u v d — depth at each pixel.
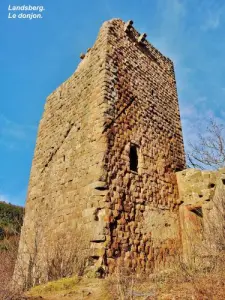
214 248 6.03
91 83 9.66
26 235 10.11
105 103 8.65
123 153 8.50
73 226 7.79
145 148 9.48
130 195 8.12
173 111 11.81
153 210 8.68
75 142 9.36
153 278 5.62
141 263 7.48
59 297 4.83
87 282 5.75
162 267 7.17
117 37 10.38
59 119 11.16
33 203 10.58
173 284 4.77
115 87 9.28
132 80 10.17
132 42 11.07
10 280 6.50
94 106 8.95
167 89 12.03
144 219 8.23
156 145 10.04
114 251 6.95
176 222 9.33
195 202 9.32
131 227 7.70
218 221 6.84
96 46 10.30
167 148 10.53
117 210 7.52
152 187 9.05
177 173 10.33
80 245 7.13
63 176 9.30
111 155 8.07
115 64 9.71
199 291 4.02
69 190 8.65
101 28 10.38
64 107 11.10
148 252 7.84
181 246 8.92
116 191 7.75
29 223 10.27
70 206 8.28
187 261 6.41
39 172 11.09
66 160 9.51
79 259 6.79
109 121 8.48
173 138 11.09
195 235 8.24
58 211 8.80
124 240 7.34
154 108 10.73
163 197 9.31
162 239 8.49
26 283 6.66
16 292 4.93
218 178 8.82
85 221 7.37
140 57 11.17
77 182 8.39
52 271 6.70
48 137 11.48
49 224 9.02
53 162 10.34
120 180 8.02
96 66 9.74
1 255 9.98
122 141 8.64
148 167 9.26
